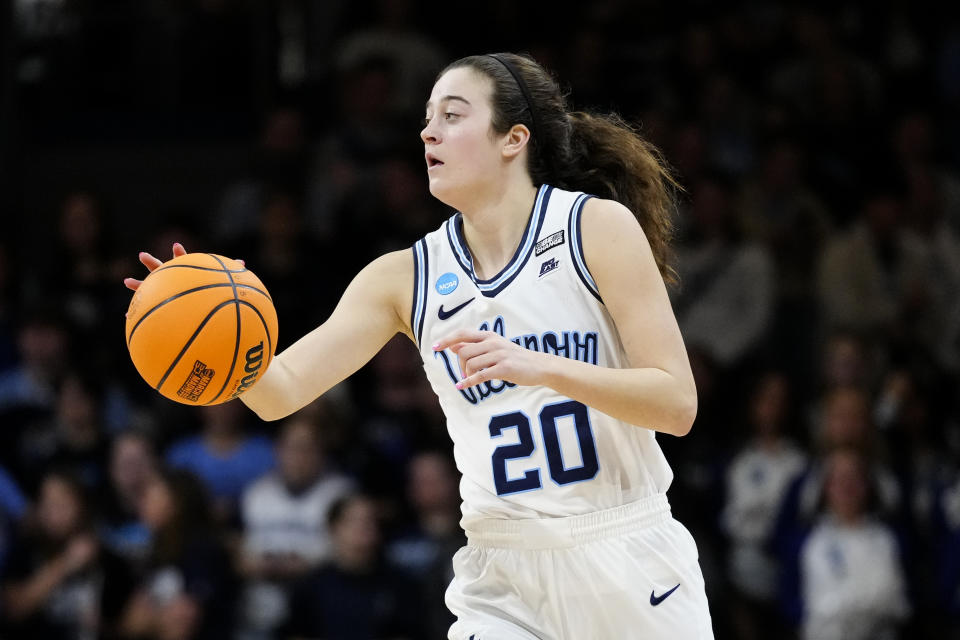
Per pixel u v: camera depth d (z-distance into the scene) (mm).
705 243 12812
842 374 11891
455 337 4410
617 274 4777
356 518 10039
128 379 12727
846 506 10422
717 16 15508
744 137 14477
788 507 10695
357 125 14078
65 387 11781
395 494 11125
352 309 5156
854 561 10320
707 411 11641
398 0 15180
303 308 12383
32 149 16016
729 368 12242
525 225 5000
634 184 5391
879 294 12914
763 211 13273
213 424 11508
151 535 10281
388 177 13352
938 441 11469
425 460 10797
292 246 12812
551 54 14828
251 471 11383
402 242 12922
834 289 12852
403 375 12031
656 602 4953
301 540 10742
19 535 10898
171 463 11430
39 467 11602
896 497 10633
